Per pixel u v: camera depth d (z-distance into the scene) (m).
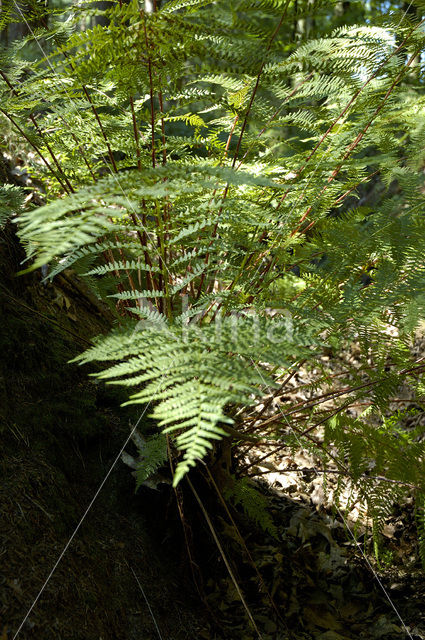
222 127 1.95
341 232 1.42
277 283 1.75
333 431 1.42
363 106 1.58
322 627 1.49
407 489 1.40
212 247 1.23
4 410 1.34
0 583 1.03
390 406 2.25
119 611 1.24
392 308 1.23
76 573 1.19
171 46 1.14
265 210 1.40
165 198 1.30
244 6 1.08
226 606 1.49
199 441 0.65
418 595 1.61
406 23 1.42
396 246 1.29
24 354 1.50
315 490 2.03
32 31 1.53
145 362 0.83
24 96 1.52
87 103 1.52
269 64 1.35
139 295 1.10
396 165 1.62
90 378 1.68
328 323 1.28
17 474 1.24
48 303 1.91
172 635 1.31
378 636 1.47
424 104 1.63
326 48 1.43
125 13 1.08
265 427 1.63
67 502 1.31
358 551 1.78
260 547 1.71
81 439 1.49
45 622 1.04
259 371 0.88
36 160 2.22
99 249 1.09
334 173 1.58
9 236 1.74
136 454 1.59
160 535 1.55
